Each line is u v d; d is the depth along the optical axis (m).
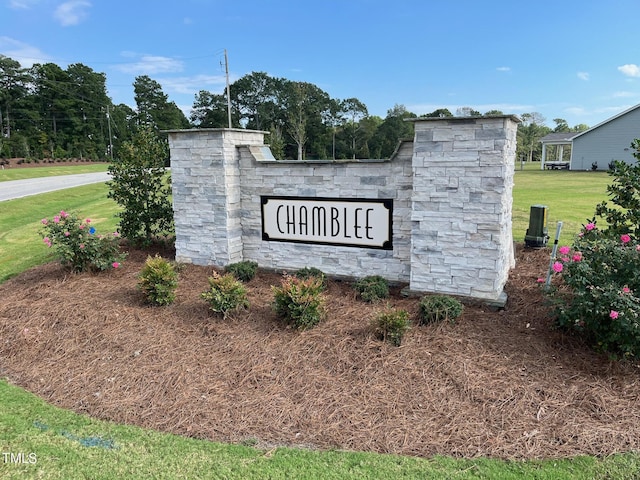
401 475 2.59
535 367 3.64
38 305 5.30
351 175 5.63
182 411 3.32
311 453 2.81
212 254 6.57
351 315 4.65
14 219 13.62
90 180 30.19
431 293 5.06
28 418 3.28
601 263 3.87
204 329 4.55
